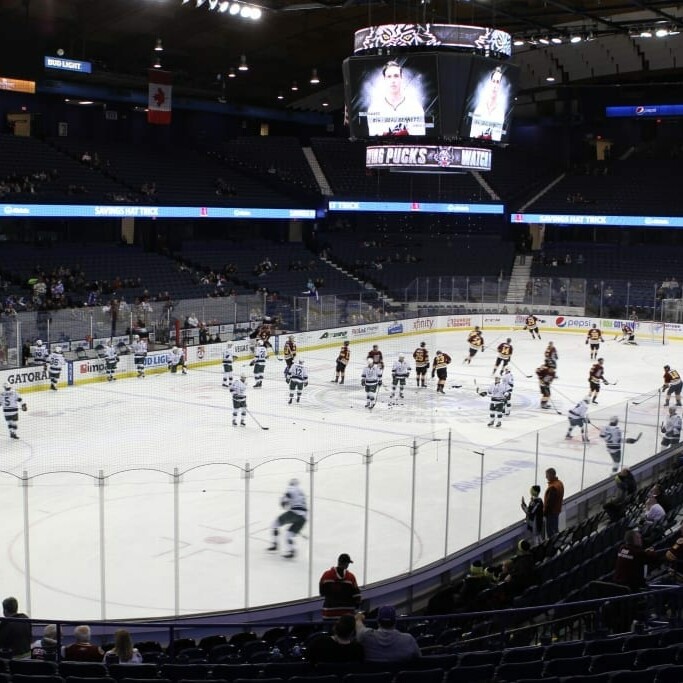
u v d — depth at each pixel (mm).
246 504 13320
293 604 13367
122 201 41312
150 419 26625
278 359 38125
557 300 47375
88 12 37062
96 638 12297
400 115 26375
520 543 13234
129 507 17547
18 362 29797
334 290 46531
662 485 17391
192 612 13070
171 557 15117
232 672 8586
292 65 48188
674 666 7859
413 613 13953
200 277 43031
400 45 25906
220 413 27578
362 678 7758
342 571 11664
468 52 25812
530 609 9750
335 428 25688
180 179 48219
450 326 47312
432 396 31078
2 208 37062
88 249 42281
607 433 18656
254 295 38969
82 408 28062
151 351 34219
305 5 33656
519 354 40062
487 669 8078
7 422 24453
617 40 47844
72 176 43281
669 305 44094
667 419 20719
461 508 16359
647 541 13961
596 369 29422
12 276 37000
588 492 18062
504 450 17531
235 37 42312
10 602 10289
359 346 41688
